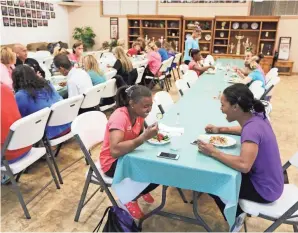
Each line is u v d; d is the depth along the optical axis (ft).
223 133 6.31
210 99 9.44
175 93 20.01
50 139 8.12
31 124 6.45
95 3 33.58
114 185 5.55
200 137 5.95
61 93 10.84
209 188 4.83
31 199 7.14
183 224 6.72
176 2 31.01
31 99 7.78
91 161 6.02
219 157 4.97
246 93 5.08
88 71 12.09
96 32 34.68
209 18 29.19
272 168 5.08
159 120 7.09
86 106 10.14
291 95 20.38
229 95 5.10
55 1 31.91
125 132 5.66
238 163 4.75
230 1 29.45
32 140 6.79
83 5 34.06
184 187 5.02
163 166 4.97
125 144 5.17
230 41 30.01
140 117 5.88
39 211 7.10
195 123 6.93
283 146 11.44
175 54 24.31
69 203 7.45
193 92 10.60
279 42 29.12
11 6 25.72
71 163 9.63
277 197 5.21
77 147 10.91
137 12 32.68
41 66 13.91
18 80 7.83
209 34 30.04
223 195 4.73
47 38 31.40
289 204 5.28
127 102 5.72
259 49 29.12
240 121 5.30
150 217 6.93
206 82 12.98
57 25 32.96
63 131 8.41
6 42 25.58
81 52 16.70
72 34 35.29
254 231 6.54
